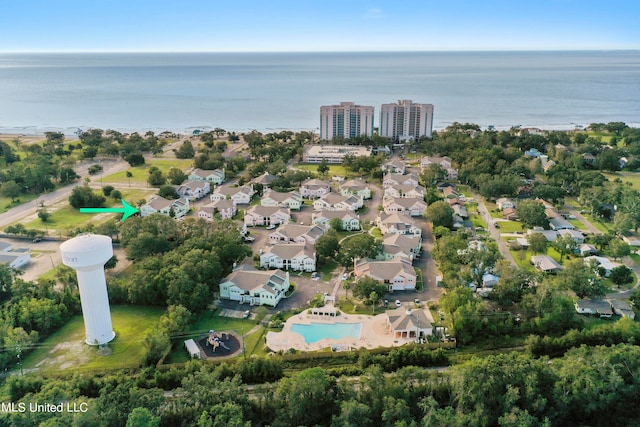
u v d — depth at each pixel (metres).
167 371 115.31
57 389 97.50
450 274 154.12
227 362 121.25
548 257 175.62
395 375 109.44
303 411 100.06
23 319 130.62
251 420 98.44
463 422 94.44
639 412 103.19
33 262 179.38
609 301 147.88
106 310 128.88
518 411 96.75
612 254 179.50
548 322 134.12
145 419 87.81
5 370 118.44
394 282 158.12
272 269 175.25
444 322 138.62
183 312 132.50
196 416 94.00
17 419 88.00
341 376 114.44
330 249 175.25
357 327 137.50
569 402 101.69
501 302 145.75
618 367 106.50
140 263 161.00
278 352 125.25
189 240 170.62
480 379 101.94
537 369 106.06
